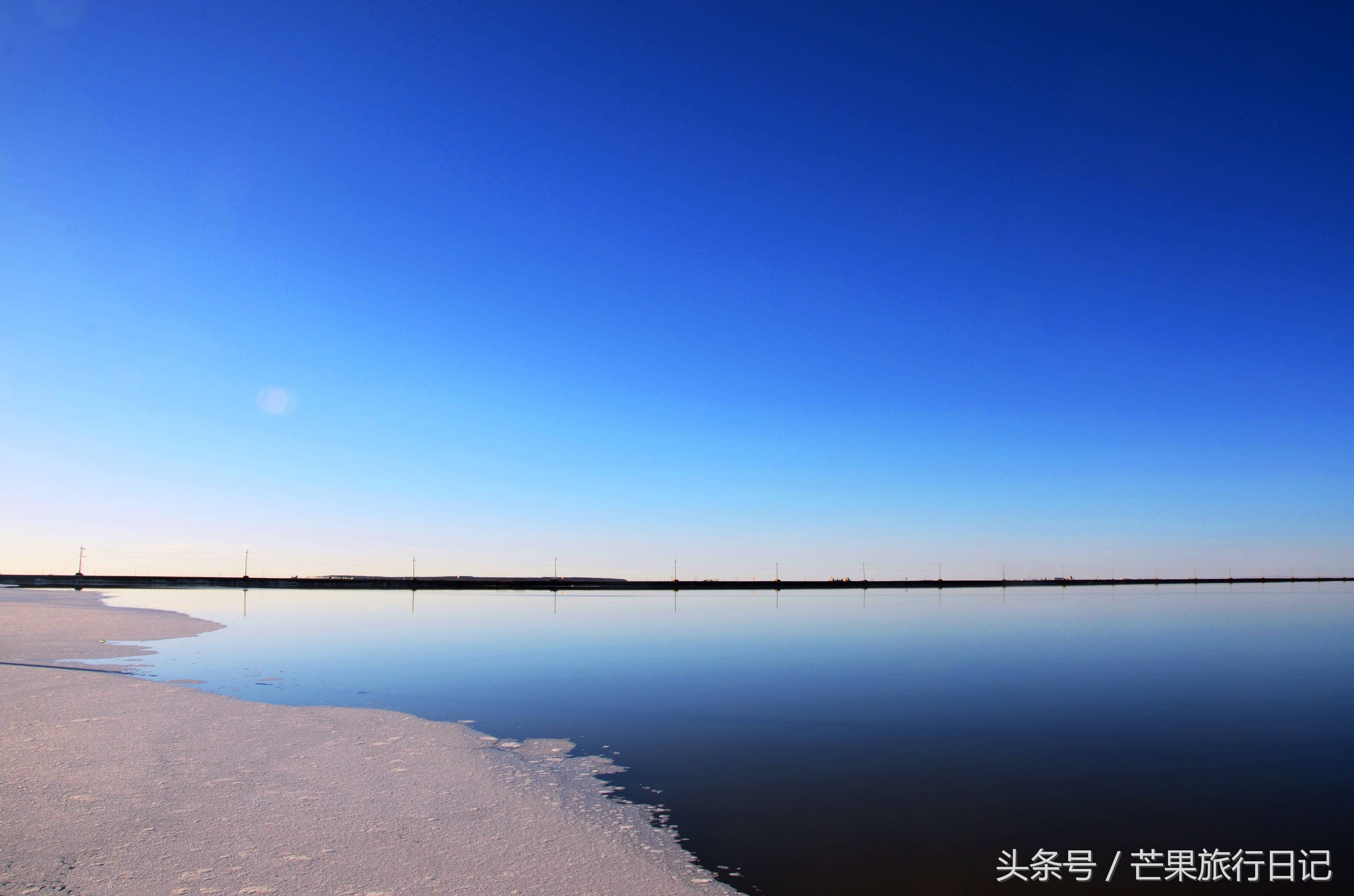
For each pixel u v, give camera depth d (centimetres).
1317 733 1327
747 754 1166
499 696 1619
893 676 1967
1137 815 921
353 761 1044
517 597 7194
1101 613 4781
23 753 1020
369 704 1496
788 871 739
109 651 2217
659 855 763
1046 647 2675
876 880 724
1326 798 982
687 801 938
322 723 1266
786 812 907
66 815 785
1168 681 1894
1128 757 1173
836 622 3903
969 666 2162
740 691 1719
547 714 1434
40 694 1430
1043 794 990
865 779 1045
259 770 977
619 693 1670
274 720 1273
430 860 711
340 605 5231
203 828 764
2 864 655
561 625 3631
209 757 1030
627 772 1059
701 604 6044
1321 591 9875
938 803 947
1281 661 2303
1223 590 10675
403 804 873
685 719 1412
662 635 3109
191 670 1891
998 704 1580
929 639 2983
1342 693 1723
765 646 2678
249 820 793
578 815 866
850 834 840
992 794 988
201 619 3584
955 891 702
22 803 816
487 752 1132
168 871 655
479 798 906
